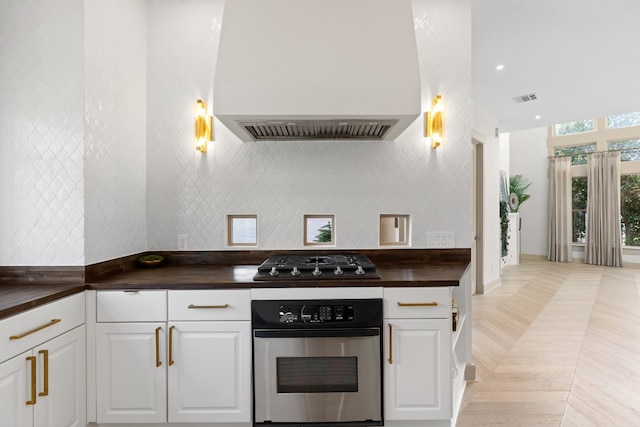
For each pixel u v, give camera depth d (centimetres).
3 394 153
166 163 271
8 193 211
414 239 272
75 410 196
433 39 270
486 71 432
